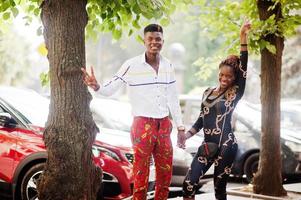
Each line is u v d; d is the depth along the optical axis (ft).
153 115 20.45
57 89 20.26
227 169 21.52
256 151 41.01
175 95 21.12
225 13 39.52
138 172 20.51
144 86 20.43
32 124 28.14
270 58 32.37
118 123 33.14
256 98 86.38
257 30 30.25
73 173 20.08
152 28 20.43
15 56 98.78
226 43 40.04
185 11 31.60
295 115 46.01
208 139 21.71
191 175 21.63
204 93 22.17
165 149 20.75
